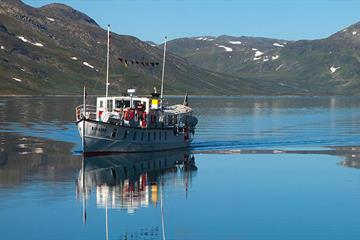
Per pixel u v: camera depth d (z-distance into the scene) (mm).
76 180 60219
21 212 46531
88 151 77438
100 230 42000
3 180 59406
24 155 78312
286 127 141125
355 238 40375
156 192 54938
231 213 46812
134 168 69250
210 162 75438
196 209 48188
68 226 42812
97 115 83688
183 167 70750
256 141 104500
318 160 77688
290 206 49312
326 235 40969
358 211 47562
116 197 52438
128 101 84375
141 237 40469
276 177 63688
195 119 95562
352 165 72875
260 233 41469
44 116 163875
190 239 40250
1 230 41750
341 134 121625
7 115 165875
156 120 85875
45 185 57062
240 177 63594
